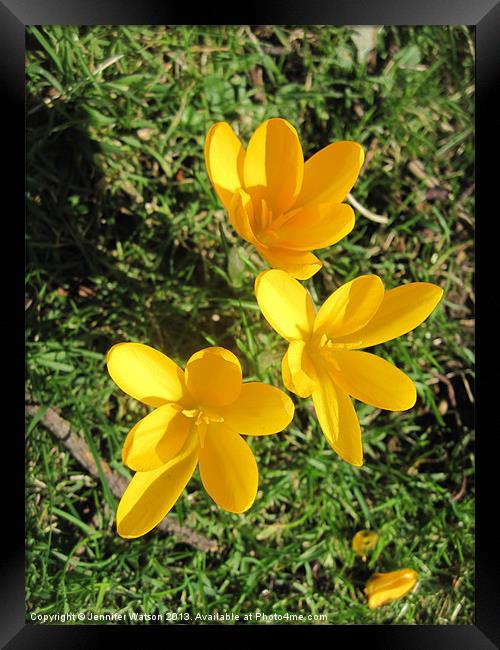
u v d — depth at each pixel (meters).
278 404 0.24
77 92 0.30
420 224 0.33
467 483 0.32
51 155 0.30
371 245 0.33
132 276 0.31
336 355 0.25
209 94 0.31
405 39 0.32
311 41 0.32
